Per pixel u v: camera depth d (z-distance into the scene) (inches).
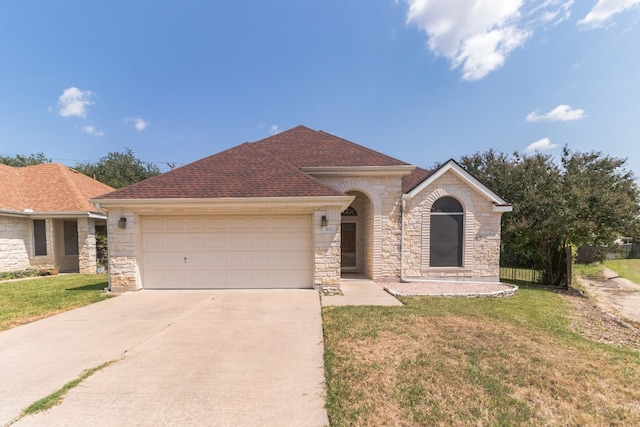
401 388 149.0
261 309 288.8
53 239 605.6
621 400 143.9
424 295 365.4
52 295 356.2
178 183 382.3
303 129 578.9
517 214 571.8
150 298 334.0
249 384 151.9
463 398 141.6
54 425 120.9
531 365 176.2
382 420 125.0
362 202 543.8
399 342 207.0
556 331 245.4
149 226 377.4
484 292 385.1
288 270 382.9
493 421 125.7
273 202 361.7
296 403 135.9
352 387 149.5
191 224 379.2
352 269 549.6
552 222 506.6
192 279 378.9
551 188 551.5
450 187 470.0
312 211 374.6
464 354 189.0
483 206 470.3
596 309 382.3
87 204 619.5
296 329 232.8
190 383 152.7
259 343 205.2
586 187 533.6
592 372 170.7
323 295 354.9
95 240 618.2
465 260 469.7
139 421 123.2
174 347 198.5
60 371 165.5
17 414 127.4
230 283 379.9
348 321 251.4
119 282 368.5
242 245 380.8
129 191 367.9
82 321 254.5
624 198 513.0
